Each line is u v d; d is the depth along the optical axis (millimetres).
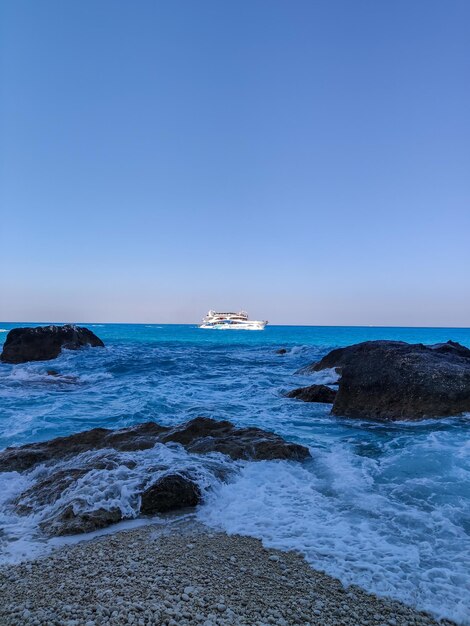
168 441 9453
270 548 5289
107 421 12516
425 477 7672
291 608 4051
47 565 4898
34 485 7402
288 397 16344
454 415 12047
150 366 25234
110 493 6695
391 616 4000
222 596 4199
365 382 13367
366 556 5066
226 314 125562
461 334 129125
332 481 7523
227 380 20828
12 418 12922
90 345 33625
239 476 7773
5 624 3691
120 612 3875
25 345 29047
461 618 4012
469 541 5418
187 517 6320
